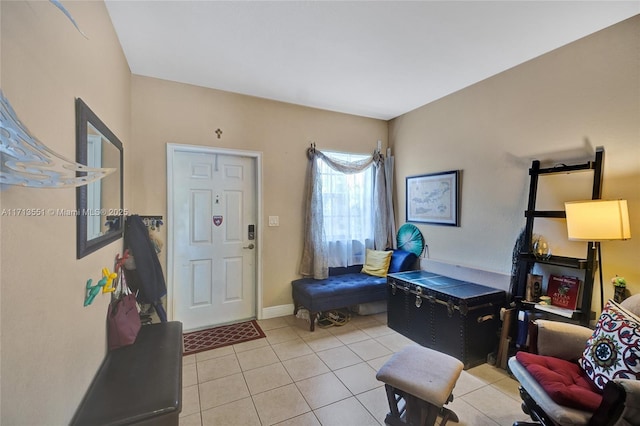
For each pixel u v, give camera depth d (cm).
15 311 80
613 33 203
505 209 273
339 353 259
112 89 197
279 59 251
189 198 308
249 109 328
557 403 135
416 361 174
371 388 209
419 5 184
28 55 88
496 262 281
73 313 120
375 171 401
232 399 196
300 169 358
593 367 149
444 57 248
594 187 208
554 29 208
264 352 260
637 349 134
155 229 281
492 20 198
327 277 354
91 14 150
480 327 247
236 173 331
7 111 68
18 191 81
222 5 183
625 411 116
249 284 340
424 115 360
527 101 255
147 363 158
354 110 378
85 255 132
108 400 127
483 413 184
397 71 273
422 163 364
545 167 243
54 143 105
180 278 305
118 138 217
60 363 107
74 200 122
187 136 298
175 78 286
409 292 290
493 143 283
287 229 351
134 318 193
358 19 198
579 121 221
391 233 399
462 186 314
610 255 204
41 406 93
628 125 197
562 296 223
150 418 120
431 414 157
